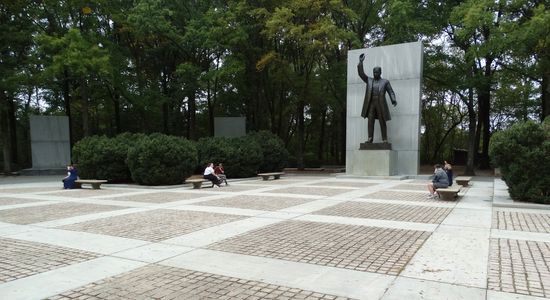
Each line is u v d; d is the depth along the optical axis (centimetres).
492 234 831
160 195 1570
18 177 2772
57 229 899
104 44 3011
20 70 3042
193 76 3122
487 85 2858
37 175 2966
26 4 2920
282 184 2033
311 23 2962
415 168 2486
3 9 2955
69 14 3003
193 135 3534
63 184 2006
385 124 2442
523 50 2308
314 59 3288
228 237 804
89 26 3027
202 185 2005
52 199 1459
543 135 1232
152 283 539
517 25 2230
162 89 3675
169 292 505
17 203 1350
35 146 3053
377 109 2436
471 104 2959
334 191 1661
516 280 547
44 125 3080
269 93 3619
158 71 3647
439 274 571
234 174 2522
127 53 3278
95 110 4050
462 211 1130
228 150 2491
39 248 730
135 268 605
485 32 2708
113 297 491
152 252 694
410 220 989
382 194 1545
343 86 3278
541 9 2062
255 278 556
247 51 3291
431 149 5141
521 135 1251
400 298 482
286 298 483
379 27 3556
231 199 1410
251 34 3250
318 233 840
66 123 3161
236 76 3341
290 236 812
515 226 915
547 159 1196
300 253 683
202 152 2533
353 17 2953
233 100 3738
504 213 1097
